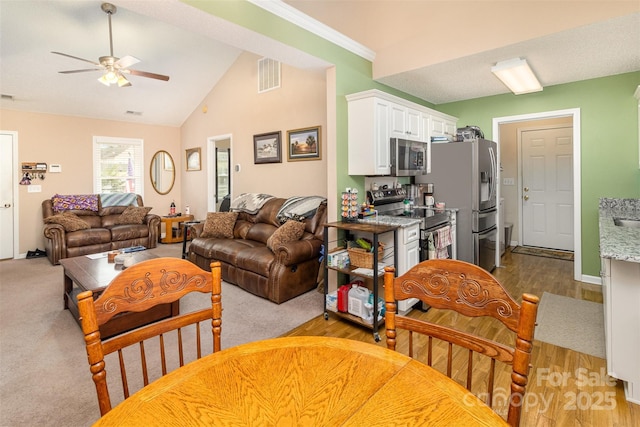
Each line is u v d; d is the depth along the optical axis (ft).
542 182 17.80
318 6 13.28
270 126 17.15
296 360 3.30
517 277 13.08
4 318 9.77
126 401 2.69
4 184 17.54
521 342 3.01
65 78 16.48
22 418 5.65
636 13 7.43
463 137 13.08
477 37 9.73
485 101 14.34
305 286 11.68
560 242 17.47
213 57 18.26
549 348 7.74
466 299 3.42
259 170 17.89
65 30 13.80
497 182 14.28
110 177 21.16
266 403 2.66
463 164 12.54
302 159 15.61
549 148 17.51
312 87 15.08
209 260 13.83
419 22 10.91
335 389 2.83
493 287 3.27
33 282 13.33
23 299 11.37
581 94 12.07
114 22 14.11
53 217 16.65
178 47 16.72
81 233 16.88
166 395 2.77
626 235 6.92
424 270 3.71
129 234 18.44
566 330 8.59
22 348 8.02
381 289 10.07
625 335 5.91
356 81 11.35
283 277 10.88
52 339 8.48
